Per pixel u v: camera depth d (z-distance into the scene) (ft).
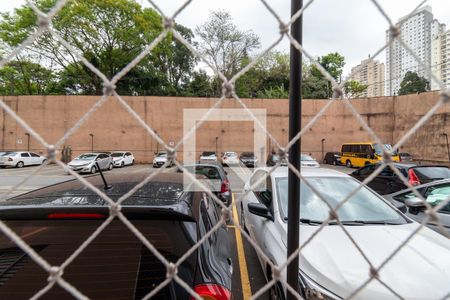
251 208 11.00
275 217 10.43
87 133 82.43
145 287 5.41
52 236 5.68
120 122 83.66
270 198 12.06
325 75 2.90
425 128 71.00
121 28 94.79
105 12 91.40
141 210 5.75
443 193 13.15
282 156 2.97
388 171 22.12
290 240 4.47
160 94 113.29
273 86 117.50
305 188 11.38
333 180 12.08
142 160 83.87
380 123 81.61
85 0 87.40
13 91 98.48
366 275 6.98
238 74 2.75
